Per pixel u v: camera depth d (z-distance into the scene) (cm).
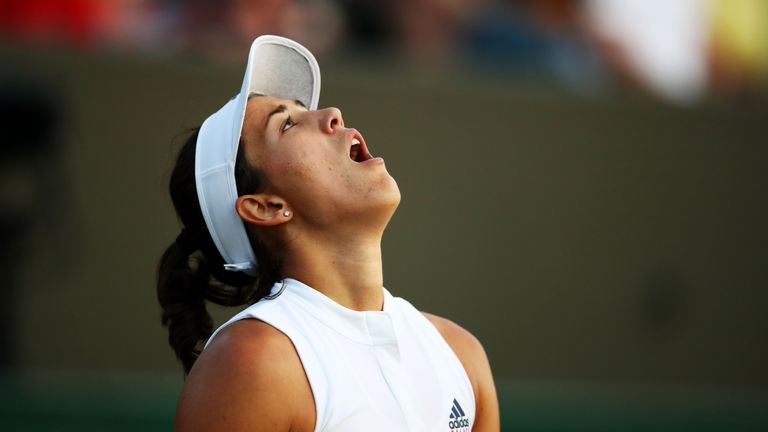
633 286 2447
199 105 2164
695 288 2483
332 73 2305
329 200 723
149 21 2336
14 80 2066
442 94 2341
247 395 650
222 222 751
